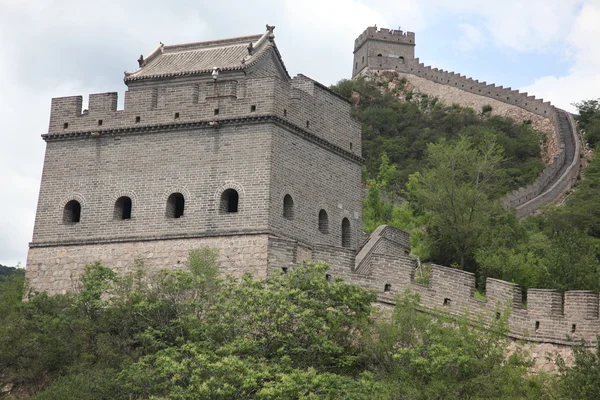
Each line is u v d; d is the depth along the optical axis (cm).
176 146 5603
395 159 12594
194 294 5022
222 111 5569
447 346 4644
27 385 4878
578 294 5088
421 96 15712
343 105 6044
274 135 5491
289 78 6519
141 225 5544
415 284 5212
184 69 6159
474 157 8094
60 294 5425
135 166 5650
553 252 6450
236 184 5444
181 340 4647
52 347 4900
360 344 4766
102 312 5094
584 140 13050
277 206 5428
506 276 6500
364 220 7781
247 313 4606
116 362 4769
